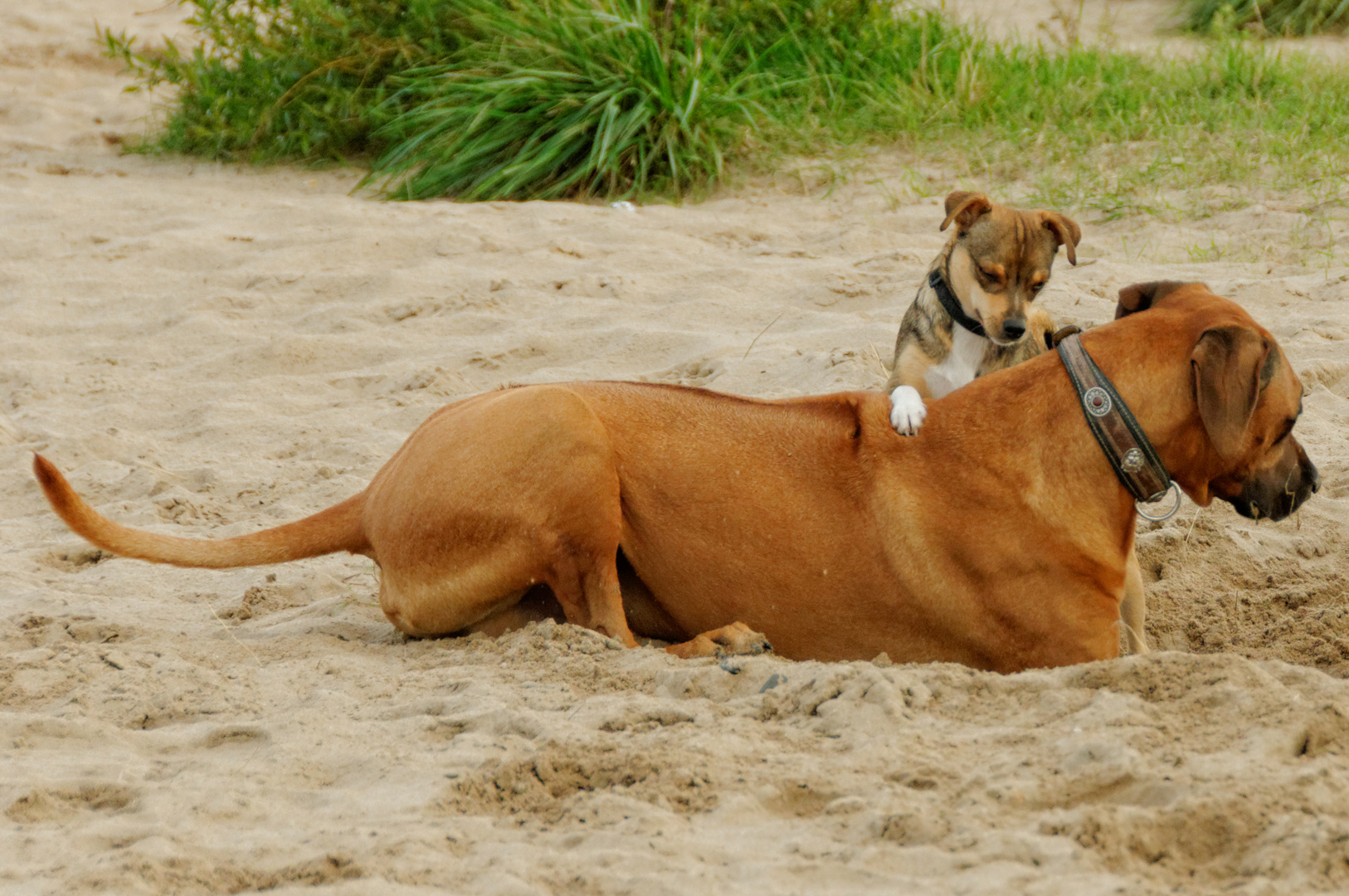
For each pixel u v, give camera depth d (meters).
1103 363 6.92
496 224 17.95
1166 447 6.90
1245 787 4.86
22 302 15.77
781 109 20.72
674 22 21.16
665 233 17.34
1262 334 6.71
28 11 30.48
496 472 7.18
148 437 12.38
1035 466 6.94
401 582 7.55
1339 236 15.69
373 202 19.55
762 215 18.17
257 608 8.75
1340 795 4.87
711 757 5.56
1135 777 5.05
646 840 4.93
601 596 7.22
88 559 9.80
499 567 7.28
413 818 5.27
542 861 4.82
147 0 31.72
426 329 14.74
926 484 7.04
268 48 22.88
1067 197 17.55
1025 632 6.96
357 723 6.26
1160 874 4.56
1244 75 21.12
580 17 20.55
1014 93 20.75
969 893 4.38
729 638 7.03
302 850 5.01
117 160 22.39
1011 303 9.84
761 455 7.25
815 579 7.11
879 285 14.98
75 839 5.14
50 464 7.17
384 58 22.02
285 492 10.94
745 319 14.53
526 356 13.89
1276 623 8.22
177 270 16.73
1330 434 10.81
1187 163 18.22
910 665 6.55
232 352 14.23
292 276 16.14
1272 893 4.31
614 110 19.39
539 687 6.56
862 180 18.94
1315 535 9.41
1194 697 5.76
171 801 5.46
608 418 7.35
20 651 7.43
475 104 20.19
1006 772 5.24
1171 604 8.61
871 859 4.68
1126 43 25.52
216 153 22.23
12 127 23.94
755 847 4.90
